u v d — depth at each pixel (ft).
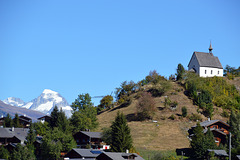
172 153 304.71
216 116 412.36
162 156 277.64
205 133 322.55
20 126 418.31
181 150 313.32
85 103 426.10
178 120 400.06
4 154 276.41
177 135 359.66
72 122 378.73
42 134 348.79
